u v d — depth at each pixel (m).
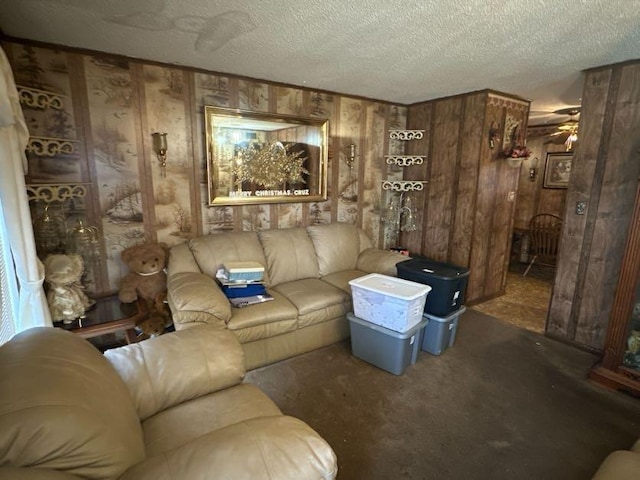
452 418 1.95
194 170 2.80
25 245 1.72
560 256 2.84
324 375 2.35
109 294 2.56
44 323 1.82
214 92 2.78
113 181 2.48
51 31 2.00
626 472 1.09
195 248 2.65
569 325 2.83
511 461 1.66
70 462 0.75
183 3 1.66
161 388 1.32
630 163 2.43
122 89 2.43
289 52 2.30
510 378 2.35
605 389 2.24
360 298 2.46
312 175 3.41
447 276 2.49
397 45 2.15
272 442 0.87
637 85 2.36
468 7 1.66
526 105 3.62
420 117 3.85
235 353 1.52
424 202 3.90
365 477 1.56
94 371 1.02
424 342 2.67
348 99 3.52
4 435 0.68
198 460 0.81
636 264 2.12
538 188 5.59
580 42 2.07
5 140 1.60
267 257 2.92
